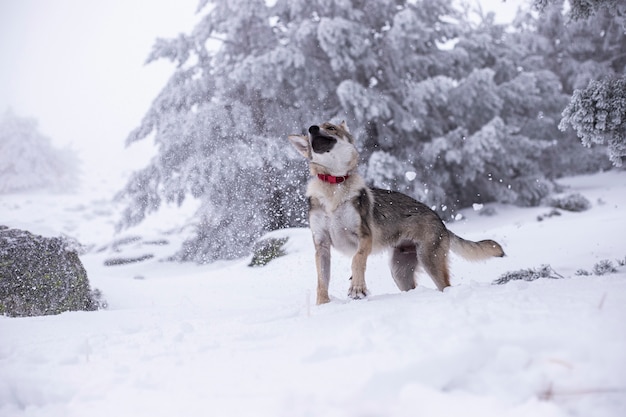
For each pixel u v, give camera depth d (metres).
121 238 21.53
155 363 2.80
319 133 5.21
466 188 22.45
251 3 20.09
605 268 6.43
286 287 8.91
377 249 5.61
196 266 17.06
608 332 2.34
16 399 2.69
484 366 2.29
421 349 2.36
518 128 22.03
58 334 4.27
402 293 4.83
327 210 5.29
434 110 22.33
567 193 21.17
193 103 19.77
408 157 21.05
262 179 18.20
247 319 4.07
